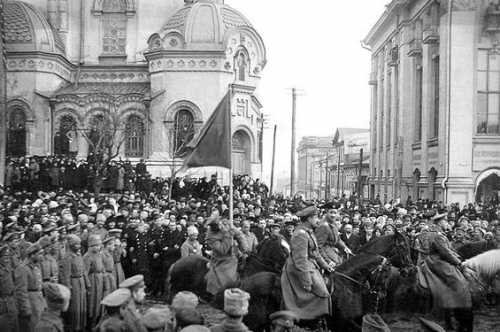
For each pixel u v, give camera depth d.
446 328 13.86
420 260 14.03
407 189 48.16
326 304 10.34
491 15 37.41
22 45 54.38
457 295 12.72
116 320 7.43
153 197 35.28
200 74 53.06
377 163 62.38
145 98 53.88
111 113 51.88
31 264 11.91
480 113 38.19
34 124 54.06
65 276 13.05
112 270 14.57
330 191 115.19
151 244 19.19
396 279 13.13
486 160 37.59
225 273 12.48
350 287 10.77
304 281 10.20
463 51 37.53
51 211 23.44
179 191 40.69
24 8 55.75
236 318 6.82
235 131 53.22
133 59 60.50
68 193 34.19
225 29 53.97
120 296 7.45
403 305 13.50
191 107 53.03
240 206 27.03
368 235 19.81
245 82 54.16
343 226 20.08
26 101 54.03
